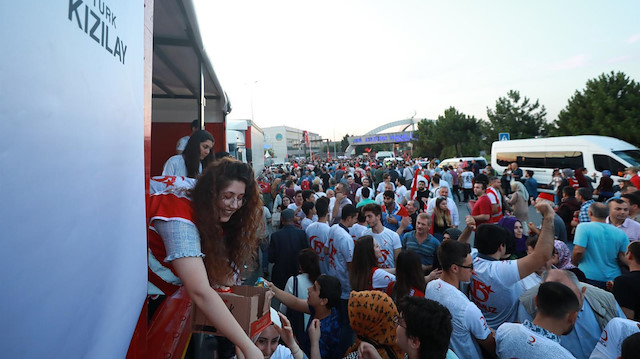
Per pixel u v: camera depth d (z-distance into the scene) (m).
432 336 2.04
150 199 1.47
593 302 3.00
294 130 106.50
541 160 16.73
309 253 4.00
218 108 6.93
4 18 0.43
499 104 35.00
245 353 1.36
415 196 8.98
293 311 3.77
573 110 26.48
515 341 2.38
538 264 2.99
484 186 6.75
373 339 2.53
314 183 10.07
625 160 13.89
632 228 5.21
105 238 0.79
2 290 0.42
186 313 2.20
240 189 1.52
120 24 0.96
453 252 2.99
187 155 3.20
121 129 0.94
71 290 0.61
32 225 0.49
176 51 3.78
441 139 42.78
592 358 2.68
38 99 0.51
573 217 7.78
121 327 0.92
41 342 0.51
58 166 0.57
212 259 1.50
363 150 85.00
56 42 0.58
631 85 24.23
